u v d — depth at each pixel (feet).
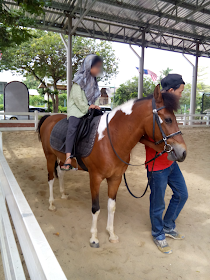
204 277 6.92
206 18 44.68
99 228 9.50
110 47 67.05
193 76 57.41
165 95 6.66
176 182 8.13
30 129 35.76
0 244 6.56
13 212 4.88
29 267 3.39
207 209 11.59
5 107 41.88
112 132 7.59
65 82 82.48
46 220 9.93
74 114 8.39
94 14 40.09
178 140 6.50
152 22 45.24
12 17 16.65
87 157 8.05
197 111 99.25
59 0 37.04
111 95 93.81
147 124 6.98
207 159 21.74
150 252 8.04
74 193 13.08
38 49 59.77
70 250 7.98
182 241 8.79
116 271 7.03
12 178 5.82
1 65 60.44
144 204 11.94
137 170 18.21
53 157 10.89
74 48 62.18
